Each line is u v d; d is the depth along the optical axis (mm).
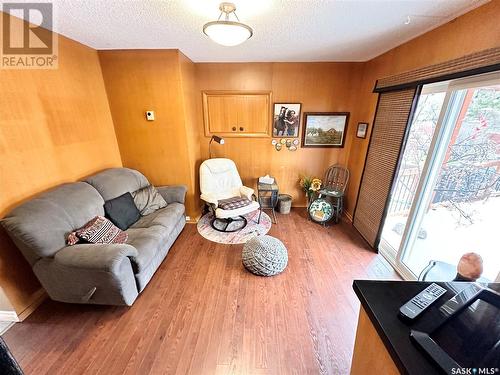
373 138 2760
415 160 2486
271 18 1740
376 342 765
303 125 3469
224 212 2787
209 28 1532
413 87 2066
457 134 1827
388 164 2438
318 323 1731
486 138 1653
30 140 1857
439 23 1764
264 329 1679
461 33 1590
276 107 3379
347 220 3467
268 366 1434
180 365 1438
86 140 2469
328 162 3656
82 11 1630
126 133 2951
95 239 1836
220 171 3393
